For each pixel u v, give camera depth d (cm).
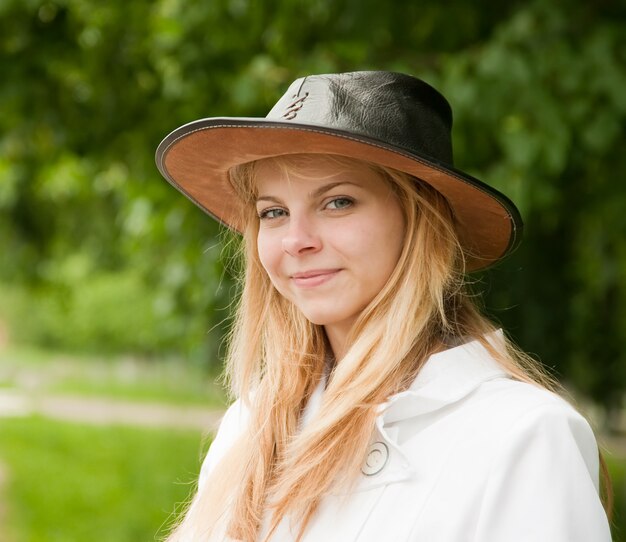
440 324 166
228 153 170
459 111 344
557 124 337
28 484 909
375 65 385
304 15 415
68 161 605
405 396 152
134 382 2112
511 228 170
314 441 159
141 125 502
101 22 465
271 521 165
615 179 430
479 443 146
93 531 713
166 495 839
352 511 154
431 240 160
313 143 151
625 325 599
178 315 545
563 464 141
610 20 366
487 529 140
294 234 158
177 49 428
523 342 505
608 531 140
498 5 428
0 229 772
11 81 472
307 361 185
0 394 1856
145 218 529
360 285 159
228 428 201
